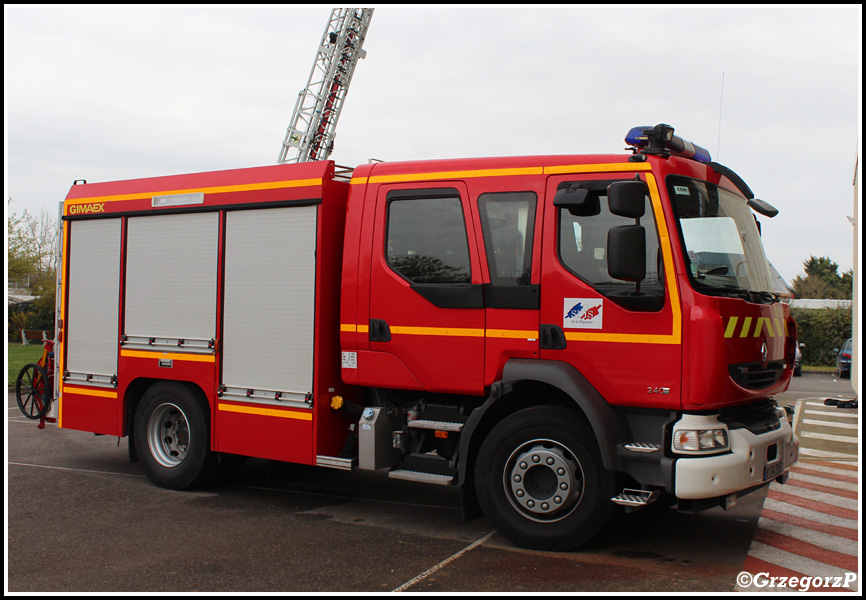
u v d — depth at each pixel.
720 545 5.46
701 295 4.89
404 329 5.83
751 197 6.01
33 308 34.09
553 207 5.33
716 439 4.89
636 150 5.33
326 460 6.21
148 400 7.45
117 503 6.75
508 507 5.38
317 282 6.29
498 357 5.44
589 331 5.14
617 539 5.58
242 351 6.76
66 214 8.14
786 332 5.87
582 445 5.14
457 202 5.71
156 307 7.40
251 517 6.27
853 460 9.47
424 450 6.06
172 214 7.30
